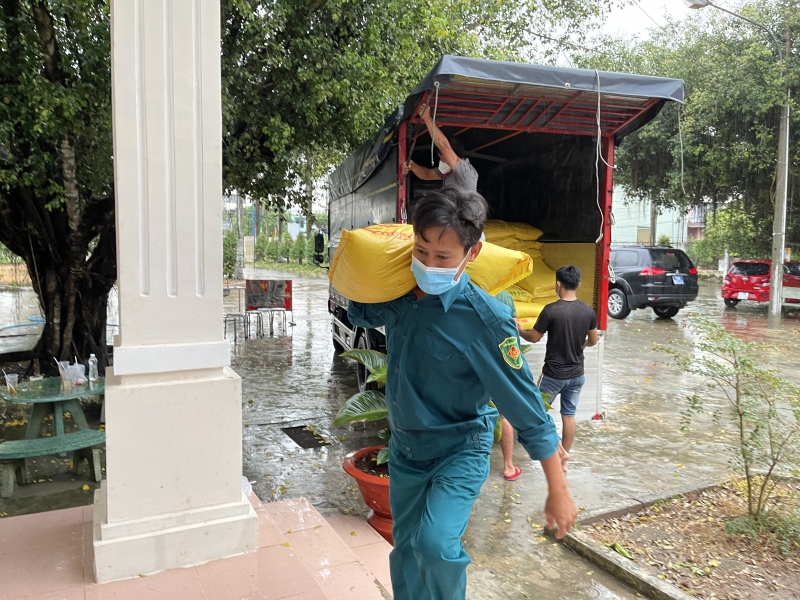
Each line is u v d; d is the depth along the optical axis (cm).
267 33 617
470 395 196
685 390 786
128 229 251
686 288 1423
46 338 761
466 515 188
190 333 264
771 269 1465
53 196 694
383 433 399
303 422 631
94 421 630
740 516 399
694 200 1780
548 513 183
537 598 321
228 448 272
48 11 552
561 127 589
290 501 354
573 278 487
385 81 702
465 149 761
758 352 1002
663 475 492
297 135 743
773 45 1459
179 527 263
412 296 195
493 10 948
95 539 253
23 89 533
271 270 3328
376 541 350
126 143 249
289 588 252
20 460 457
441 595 186
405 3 707
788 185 1595
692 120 1493
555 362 490
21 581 249
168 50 255
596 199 604
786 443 391
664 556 356
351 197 838
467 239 175
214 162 263
